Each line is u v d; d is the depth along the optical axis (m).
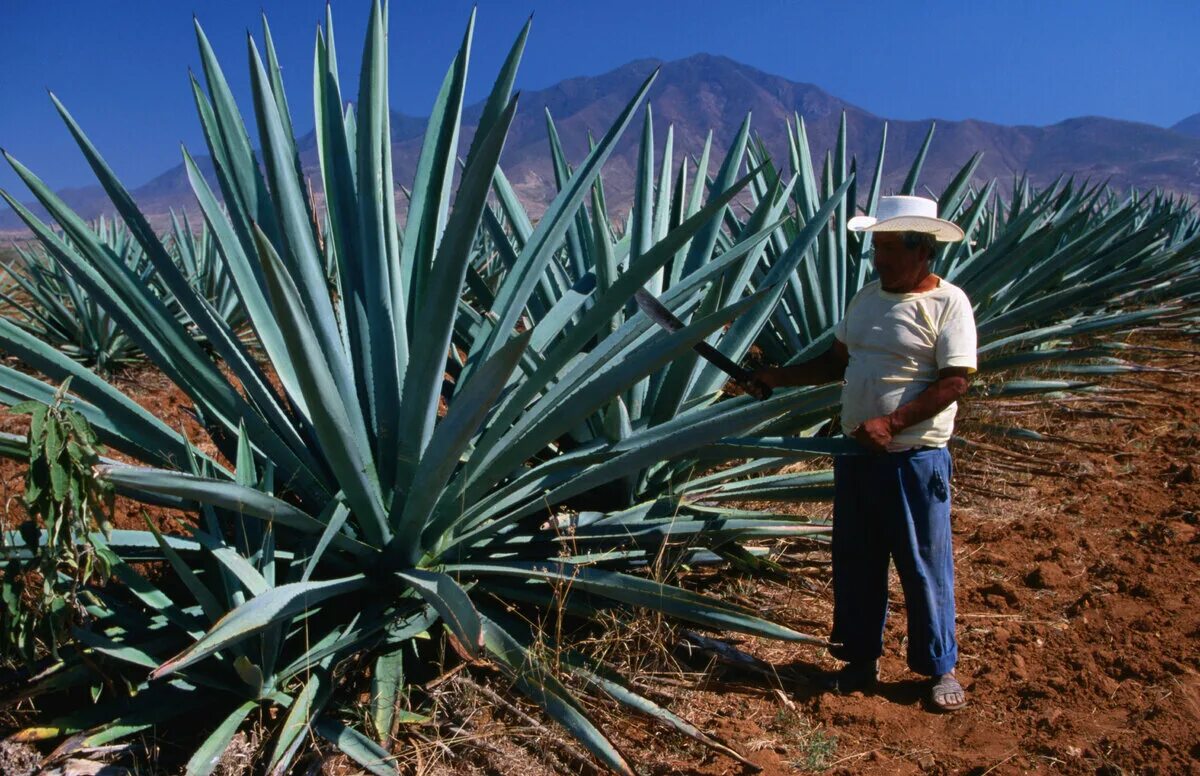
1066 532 4.52
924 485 3.04
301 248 3.27
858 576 3.21
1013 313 6.12
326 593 2.95
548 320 4.02
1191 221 13.87
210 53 3.50
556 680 2.87
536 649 3.09
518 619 3.55
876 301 3.04
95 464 2.60
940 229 2.88
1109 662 3.37
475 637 2.55
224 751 2.65
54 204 3.19
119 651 2.81
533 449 3.10
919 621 3.10
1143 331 8.50
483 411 2.73
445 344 3.04
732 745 2.93
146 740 2.85
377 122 3.55
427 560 3.38
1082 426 6.19
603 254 3.82
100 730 2.77
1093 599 3.81
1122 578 3.97
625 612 3.49
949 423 3.05
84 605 3.08
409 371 3.11
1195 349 8.38
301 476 3.49
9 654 2.84
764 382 3.44
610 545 3.79
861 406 3.07
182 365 3.41
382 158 3.62
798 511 4.71
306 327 2.65
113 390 3.32
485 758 2.87
